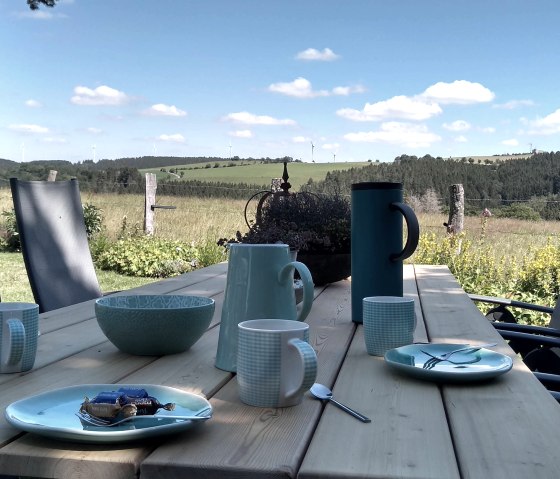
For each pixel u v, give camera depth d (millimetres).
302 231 2557
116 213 12328
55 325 1757
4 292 6637
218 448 846
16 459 817
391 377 1247
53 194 3020
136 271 8180
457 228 8359
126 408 903
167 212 13219
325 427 942
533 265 5648
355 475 767
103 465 798
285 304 1295
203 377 1233
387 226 1810
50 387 1157
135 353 1413
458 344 1424
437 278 3020
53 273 2895
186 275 2994
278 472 774
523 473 775
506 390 1147
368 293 1829
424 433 917
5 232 10336
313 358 1011
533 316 4863
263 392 1028
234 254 1300
